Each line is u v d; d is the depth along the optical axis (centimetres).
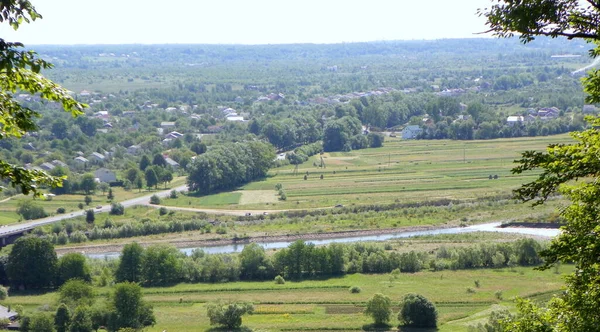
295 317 13625
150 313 13375
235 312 13000
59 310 13062
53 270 16525
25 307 14888
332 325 12962
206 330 12912
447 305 14088
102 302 13988
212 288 16050
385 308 13038
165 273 16525
